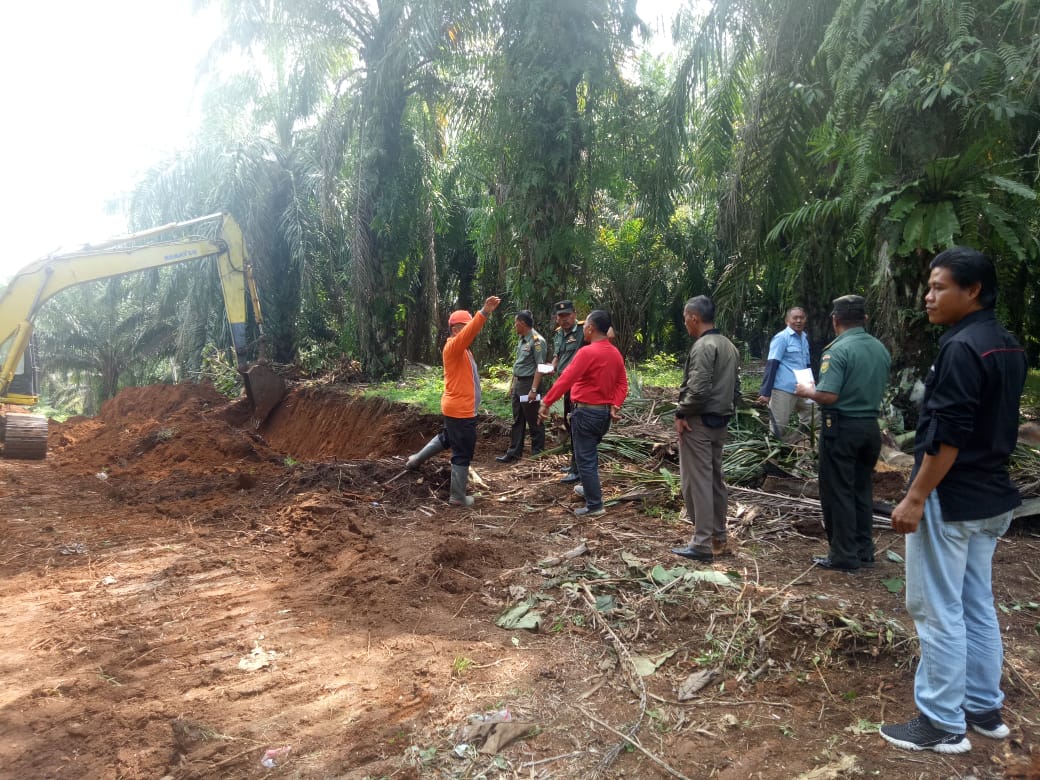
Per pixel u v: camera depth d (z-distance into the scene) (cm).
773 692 314
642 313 1834
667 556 473
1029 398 876
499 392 1115
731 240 922
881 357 441
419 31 1166
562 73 1000
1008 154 600
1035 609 392
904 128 602
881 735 279
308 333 1769
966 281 258
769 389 750
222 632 386
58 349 2131
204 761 272
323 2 1246
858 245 709
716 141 962
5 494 716
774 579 432
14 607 428
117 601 432
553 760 269
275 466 871
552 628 378
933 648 267
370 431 1098
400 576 447
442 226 1603
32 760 275
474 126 1241
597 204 1166
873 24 640
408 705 306
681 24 1006
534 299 1041
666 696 312
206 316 1748
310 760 271
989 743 273
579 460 585
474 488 683
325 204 1355
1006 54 547
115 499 700
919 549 269
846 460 440
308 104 1469
